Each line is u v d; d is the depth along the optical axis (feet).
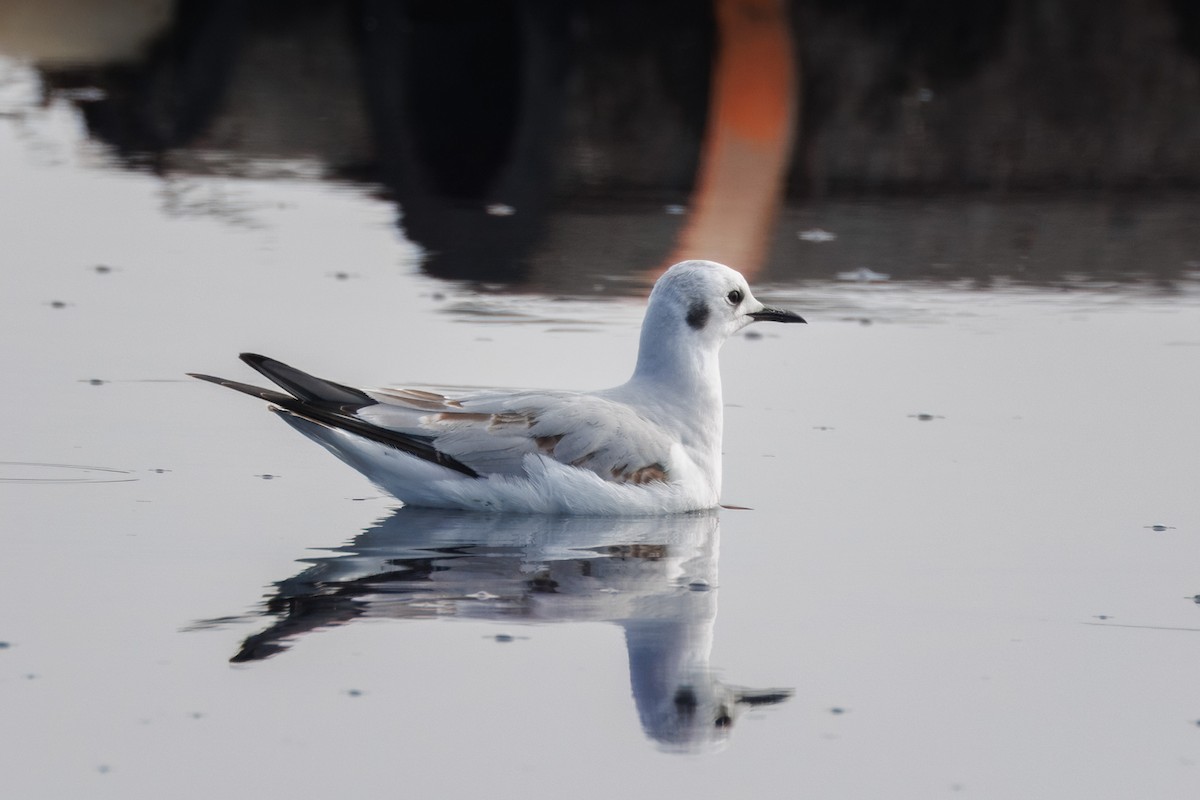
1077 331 56.65
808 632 30.25
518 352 52.39
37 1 117.29
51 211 73.77
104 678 27.14
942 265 67.00
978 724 26.58
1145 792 24.45
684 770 24.76
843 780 24.63
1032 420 46.60
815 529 37.17
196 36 115.44
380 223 73.51
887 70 105.81
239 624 29.63
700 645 29.37
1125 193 81.35
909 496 39.78
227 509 37.37
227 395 47.29
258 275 63.31
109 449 41.81
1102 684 28.19
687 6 121.08
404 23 119.96
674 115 95.91
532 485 37.81
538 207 77.00
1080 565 34.50
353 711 26.23
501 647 28.89
